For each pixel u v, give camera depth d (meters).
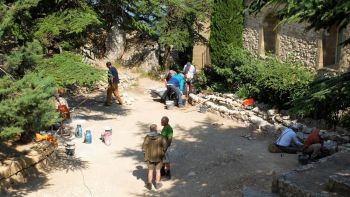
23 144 10.85
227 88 17.98
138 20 17.73
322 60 15.73
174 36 21.05
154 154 9.76
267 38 18.56
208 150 12.27
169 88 17.25
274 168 10.70
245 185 9.80
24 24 12.30
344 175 8.45
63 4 13.59
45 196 9.14
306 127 12.79
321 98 6.98
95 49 21.92
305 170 9.17
